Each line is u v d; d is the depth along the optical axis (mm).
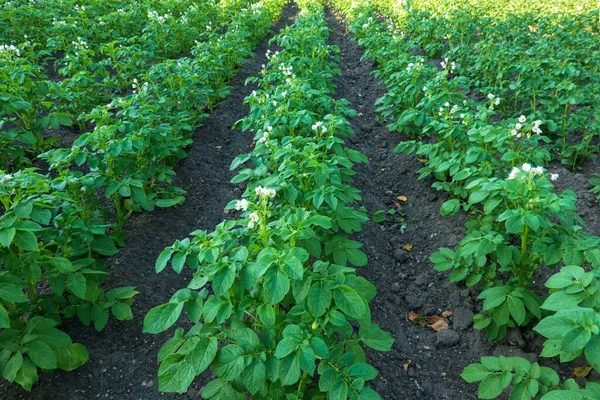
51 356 2814
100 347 3398
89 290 3432
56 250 3498
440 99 5809
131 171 4715
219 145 6934
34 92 5691
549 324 2430
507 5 13648
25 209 3037
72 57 7129
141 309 3791
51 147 6070
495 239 3301
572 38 9188
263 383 2570
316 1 17406
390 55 8734
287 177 3771
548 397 2184
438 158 5121
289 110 5512
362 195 5699
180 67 6879
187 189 5719
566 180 5738
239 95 8516
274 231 2771
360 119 7984
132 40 8445
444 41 11023
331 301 2537
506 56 7531
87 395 3090
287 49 8609
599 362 2258
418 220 5293
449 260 3926
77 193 3992
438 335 3676
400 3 13445
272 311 2471
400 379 3316
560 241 3250
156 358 3416
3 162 5238
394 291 4297
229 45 8688
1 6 10117
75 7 10938
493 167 4512
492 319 3539
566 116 6578
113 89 8242
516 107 7293
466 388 3264
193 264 2689
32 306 3322
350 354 2463
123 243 4414
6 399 2994
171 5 12211
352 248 3572
